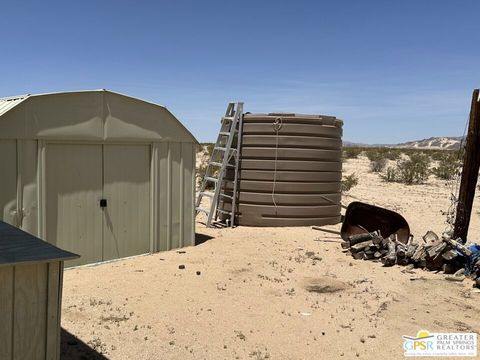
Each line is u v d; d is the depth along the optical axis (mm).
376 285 7660
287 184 11977
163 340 5363
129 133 8719
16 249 3881
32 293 3697
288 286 7469
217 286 7324
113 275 7746
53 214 7801
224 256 9141
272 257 9156
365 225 10188
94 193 8367
